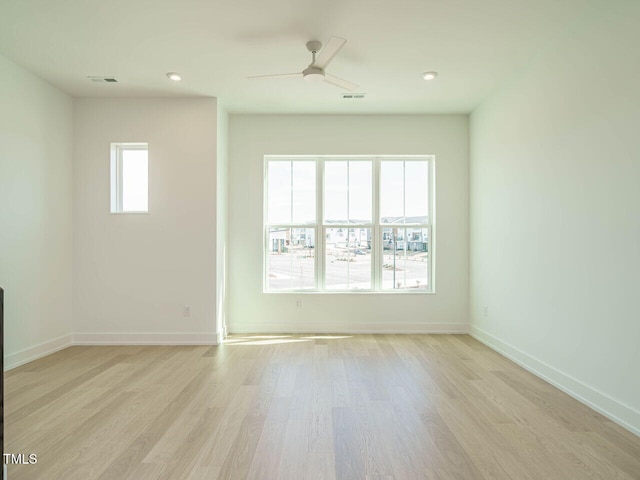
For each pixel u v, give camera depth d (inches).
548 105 120.7
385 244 191.9
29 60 131.4
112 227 164.2
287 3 98.9
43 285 147.7
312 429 88.5
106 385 116.5
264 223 189.6
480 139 171.9
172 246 164.6
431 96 163.3
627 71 90.4
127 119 164.1
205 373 127.5
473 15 104.3
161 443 82.1
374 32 113.0
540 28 110.6
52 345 152.0
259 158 186.9
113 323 164.4
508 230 146.3
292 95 162.1
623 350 91.5
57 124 154.9
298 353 150.9
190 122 164.4
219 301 168.9
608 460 76.3
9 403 103.0
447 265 186.7
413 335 181.3
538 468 73.5
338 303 186.4
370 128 186.5
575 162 108.4
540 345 125.0
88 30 112.0
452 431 87.8
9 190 132.2
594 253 101.1
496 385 117.0
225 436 85.2
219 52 125.3
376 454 78.0
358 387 114.8
